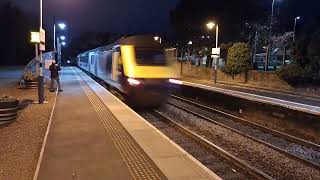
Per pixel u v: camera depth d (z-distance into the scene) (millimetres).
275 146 12688
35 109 16656
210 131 15648
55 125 12711
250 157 11742
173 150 9320
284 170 10430
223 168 10336
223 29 58000
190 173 7547
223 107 24297
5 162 8336
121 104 18359
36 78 26906
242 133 14641
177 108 22188
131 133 11312
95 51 37000
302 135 15734
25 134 11297
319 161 11484
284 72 36750
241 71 47000
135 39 20844
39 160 8336
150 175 7410
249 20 55531
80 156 8734
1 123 12438
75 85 30672
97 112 15758
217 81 49938
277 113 18469
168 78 20203
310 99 28547
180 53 74500
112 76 23922
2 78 38500
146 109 21484
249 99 21422
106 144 9953
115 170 7695
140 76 19781
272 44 48438
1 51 87438
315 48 34844
